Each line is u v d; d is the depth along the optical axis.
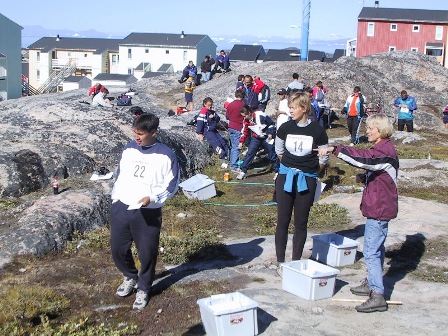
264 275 6.51
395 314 5.50
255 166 12.95
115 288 5.99
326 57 88.31
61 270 6.39
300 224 6.32
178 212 9.14
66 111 12.05
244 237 8.16
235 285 6.16
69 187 8.71
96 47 84.19
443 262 7.05
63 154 9.54
